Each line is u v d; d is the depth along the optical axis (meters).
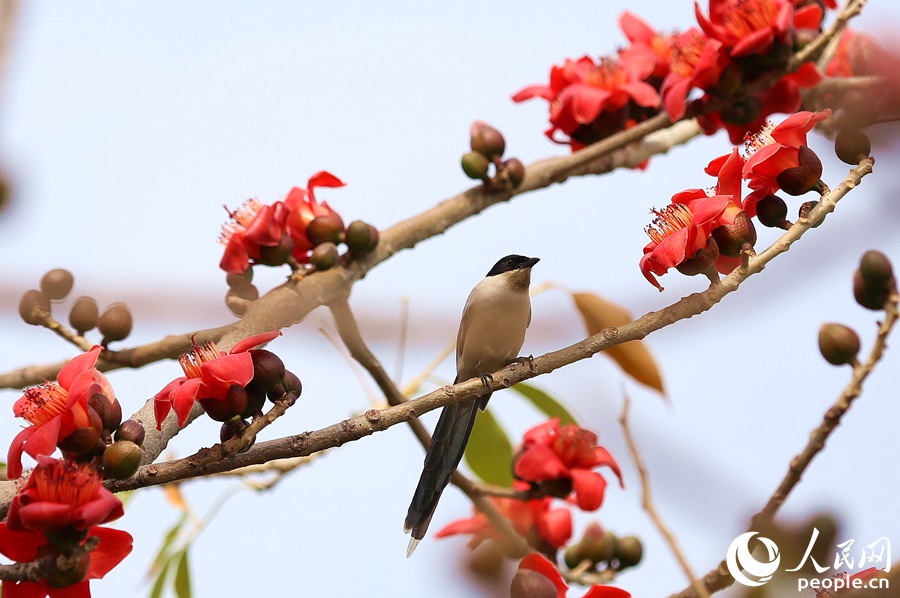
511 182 9.09
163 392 5.48
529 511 8.66
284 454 5.68
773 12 8.64
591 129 9.73
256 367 5.70
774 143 6.34
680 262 6.11
